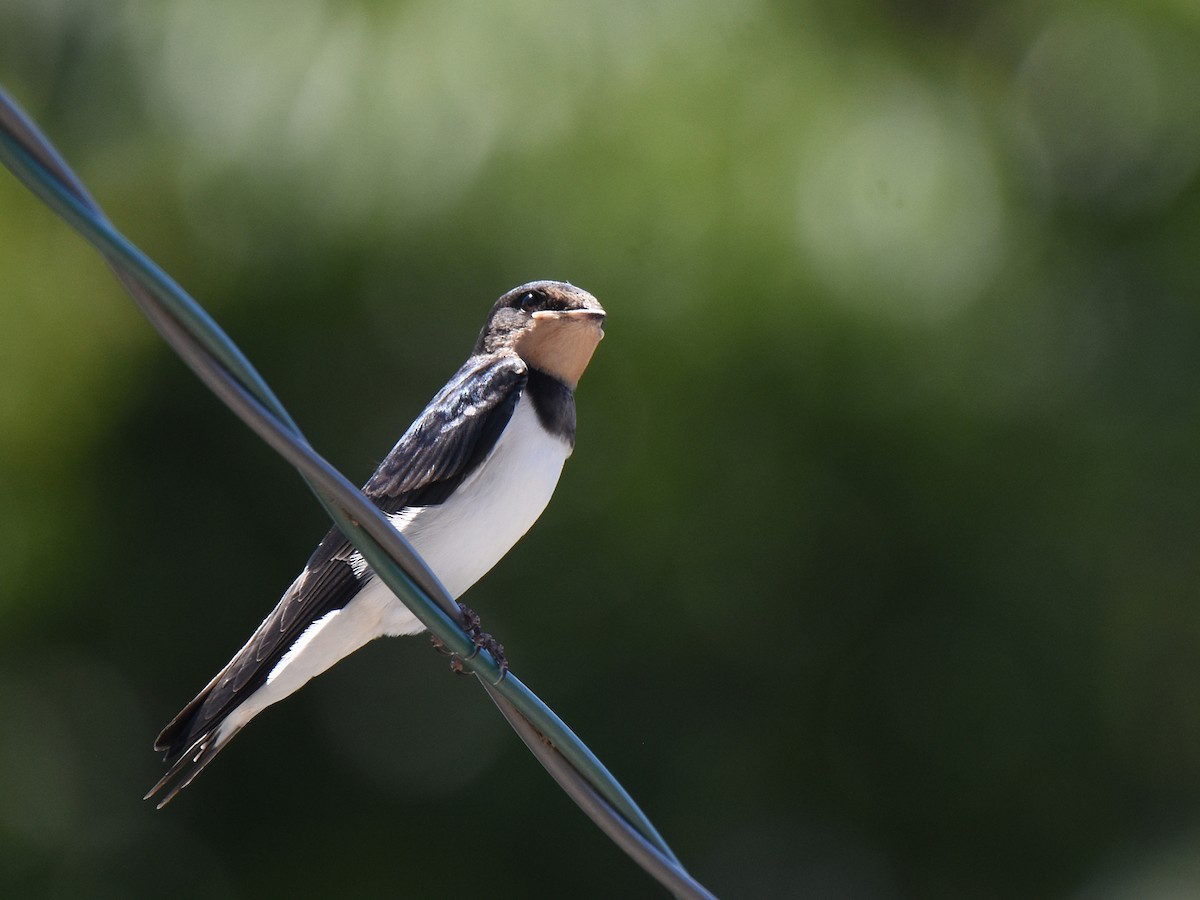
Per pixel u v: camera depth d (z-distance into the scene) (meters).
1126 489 14.16
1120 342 14.49
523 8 13.09
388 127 12.91
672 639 13.66
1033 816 14.70
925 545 14.00
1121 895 14.34
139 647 14.29
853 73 13.98
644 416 13.27
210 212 13.27
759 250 12.84
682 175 12.87
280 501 14.02
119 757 14.47
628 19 13.25
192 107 13.45
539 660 13.52
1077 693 14.39
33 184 4.88
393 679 14.44
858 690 14.20
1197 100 15.08
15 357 14.08
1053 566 14.22
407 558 6.10
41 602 14.26
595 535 13.45
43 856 14.32
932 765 14.41
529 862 14.23
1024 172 14.65
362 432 13.50
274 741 14.62
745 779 14.05
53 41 14.04
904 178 13.48
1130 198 14.95
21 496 14.16
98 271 14.20
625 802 6.66
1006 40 15.22
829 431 13.42
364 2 13.30
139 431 14.20
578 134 12.88
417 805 14.39
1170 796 14.79
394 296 13.02
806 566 13.84
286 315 13.24
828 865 14.38
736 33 13.55
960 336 13.39
